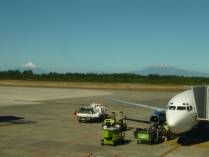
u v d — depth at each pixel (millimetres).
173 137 37531
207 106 35531
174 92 115812
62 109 64625
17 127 43375
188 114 33062
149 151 30891
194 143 34531
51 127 43750
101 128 43406
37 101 80500
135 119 51906
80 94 103625
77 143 33906
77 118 51844
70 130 41656
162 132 35969
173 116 32875
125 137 37562
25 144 33156
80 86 147000
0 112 59062
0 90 116562
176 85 157500
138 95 101000
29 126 44312
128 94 104750
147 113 59625
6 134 38344
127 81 188625
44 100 83125
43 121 49000
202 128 42688
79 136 37656
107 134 32875
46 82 172375
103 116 50812
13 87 135000
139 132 34031
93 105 50938
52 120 50125
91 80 193750
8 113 57781
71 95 99375
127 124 47031
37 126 44406
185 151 31062
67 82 175625
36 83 163250
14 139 35500
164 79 195625
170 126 32906
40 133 39219
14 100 82188
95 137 37219
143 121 49969
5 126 44125
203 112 35500
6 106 68938
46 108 66062
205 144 34094
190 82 178000
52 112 59750
